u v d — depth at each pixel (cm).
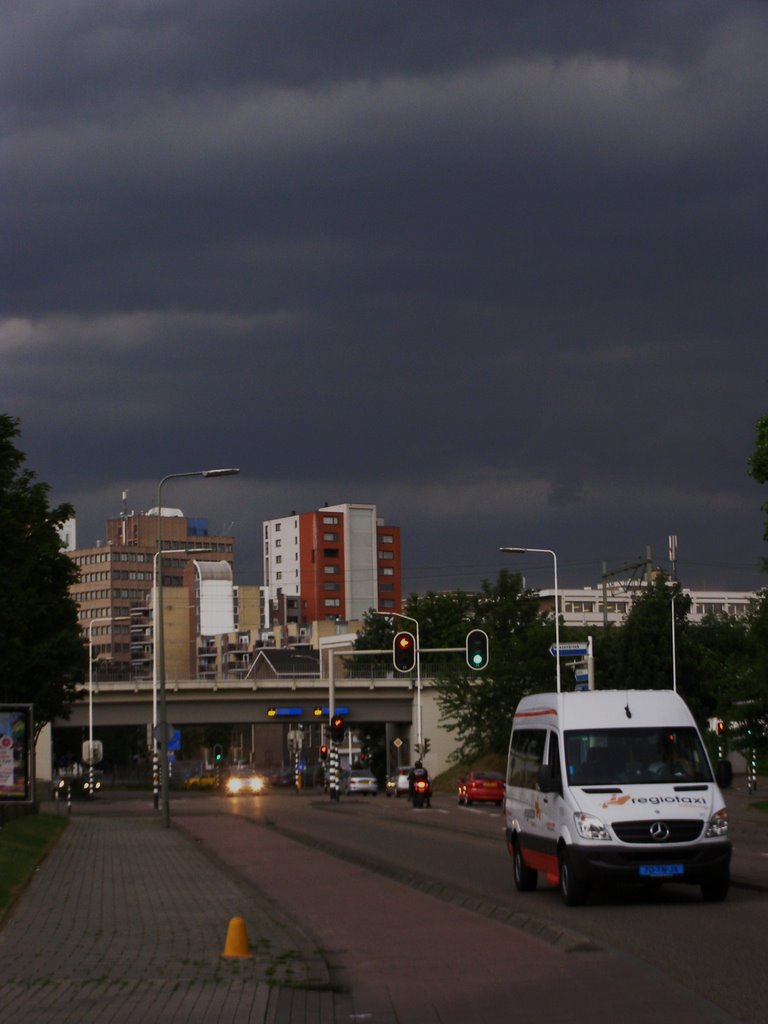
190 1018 998
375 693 9144
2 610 3188
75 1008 1038
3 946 1396
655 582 8275
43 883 2133
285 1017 1011
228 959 1295
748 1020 960
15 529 3209
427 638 11719
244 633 17462
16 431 3231
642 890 1911
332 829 3984
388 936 1509
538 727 1922
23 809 4122
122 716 8850
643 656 8044
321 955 1328
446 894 1966
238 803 7069
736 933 1416
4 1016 1005
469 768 8769
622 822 1658
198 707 8906
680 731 1794
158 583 4478
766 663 3972
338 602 18638
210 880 2184
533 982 1162
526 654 8431
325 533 18625
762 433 3338
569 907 1697
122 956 1320
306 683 8962
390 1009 1064
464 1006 1068
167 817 4178
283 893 2038
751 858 2486
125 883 2133
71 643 4238
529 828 1912
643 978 1151
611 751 1767
